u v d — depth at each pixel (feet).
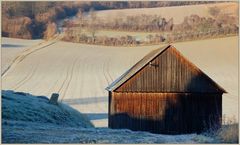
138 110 320.70
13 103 302.45
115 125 317.83
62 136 219.41
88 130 242.17
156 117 321.11
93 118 511.40
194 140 216.13
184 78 323.37
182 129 321.11
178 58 323.98
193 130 321.11
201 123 321.73
